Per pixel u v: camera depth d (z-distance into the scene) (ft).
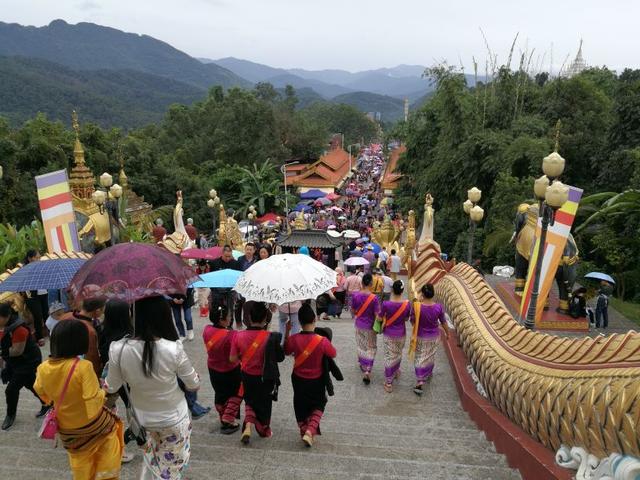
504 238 70.85
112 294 13.50
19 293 31.37
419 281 45.57
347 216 164.55
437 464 17.47
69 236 37.47
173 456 13.73
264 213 168.96
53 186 36.83
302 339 18.95
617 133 72.79
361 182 287.48
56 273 24.71
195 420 21.97
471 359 25.70
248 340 18.89
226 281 30.32
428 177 107.14
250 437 20.03
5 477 15.96
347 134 445.37
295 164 237.66
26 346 20.15
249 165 200.44
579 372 15.78
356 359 32.24
